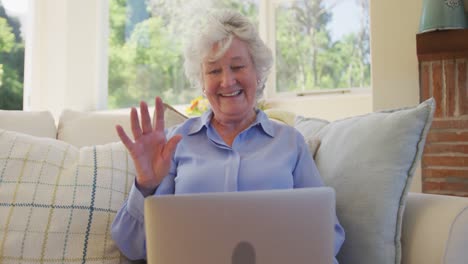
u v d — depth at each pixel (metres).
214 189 1.07
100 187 1.14
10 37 3.67
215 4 3.54
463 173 2.05
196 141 1.21
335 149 1.15
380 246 0.97
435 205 0.96
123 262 1.10
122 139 0.89
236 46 1.14
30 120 1.62
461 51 2.00
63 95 3.57
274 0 3.39
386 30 2.39
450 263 0.86
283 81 3.36
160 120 0.92
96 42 3.74
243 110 1.18
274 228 0.61
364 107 2.93
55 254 1.05
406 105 2.33
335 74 3.16
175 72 3.67
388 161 1.00
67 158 1.19
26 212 1.07
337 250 0.96
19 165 1.13
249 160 1.12
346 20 3.12
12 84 3.67
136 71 3.79
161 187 1.13
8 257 1.03
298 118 1.60
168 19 3.70
